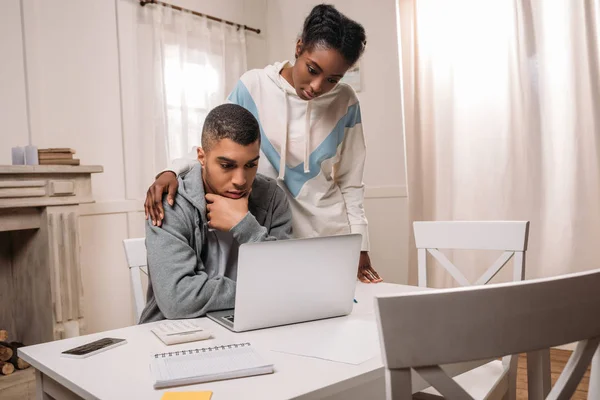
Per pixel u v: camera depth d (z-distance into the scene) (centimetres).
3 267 260
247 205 137
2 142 259
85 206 292
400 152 369
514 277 168
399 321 63
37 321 250
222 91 372
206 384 81
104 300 304
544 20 313
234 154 125
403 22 357
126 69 317
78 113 292
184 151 340
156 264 124
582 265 304
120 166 313
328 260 117
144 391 79
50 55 279
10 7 263
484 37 333
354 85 380
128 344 104
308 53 153
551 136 312
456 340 64
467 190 340
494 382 135
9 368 233
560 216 310
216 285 125
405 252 370
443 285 344
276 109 178
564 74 308
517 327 67
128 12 318
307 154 179
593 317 73
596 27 300
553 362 281
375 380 92
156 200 128
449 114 345
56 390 95
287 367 88
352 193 193
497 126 330
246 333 110
